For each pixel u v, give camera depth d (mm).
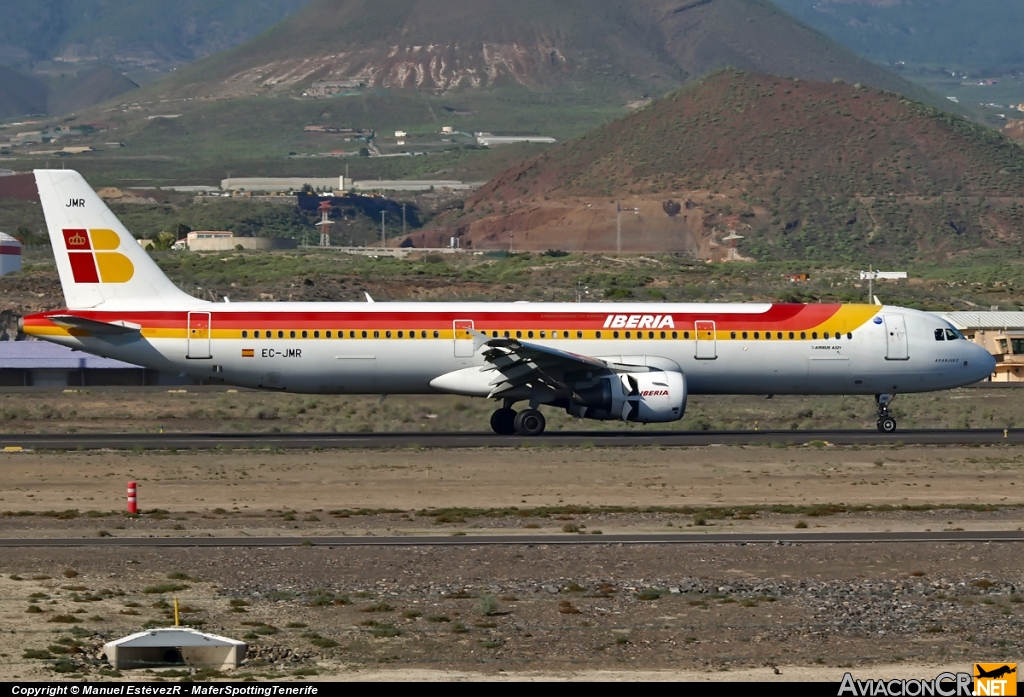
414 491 148750
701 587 104375
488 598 96312
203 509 136125
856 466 170375
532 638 88875
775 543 119562
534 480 157375
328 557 112562
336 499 143125
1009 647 88250
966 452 185500
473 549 116375
